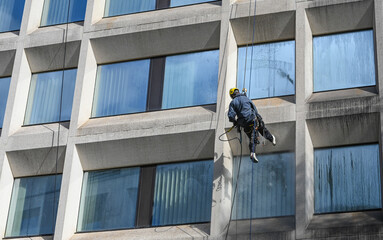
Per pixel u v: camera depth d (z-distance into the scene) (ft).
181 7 92.94
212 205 76.89
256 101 83.46
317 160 79.82
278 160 81.56
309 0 84.12
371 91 80.02
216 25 87.30
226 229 77.15
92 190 86.53
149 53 91.76
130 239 79.77
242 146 81.76
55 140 86.48
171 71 90.68
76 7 98.58
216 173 78.54
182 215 82.12
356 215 74.74
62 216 81.76
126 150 85.05
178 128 82.58
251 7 85.97
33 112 93.20
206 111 84.53
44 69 95.40
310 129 78.84
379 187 76.69
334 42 85.40
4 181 87.81
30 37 94.53
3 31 99.81
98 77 92.73
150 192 84.69
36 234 86.22
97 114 90.33
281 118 78.95
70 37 92.43
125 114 89.25
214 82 88.17
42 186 89.10
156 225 82.53
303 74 80.43
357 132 77.97
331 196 77.56
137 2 95.81
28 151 87.20
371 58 83.25
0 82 96.68
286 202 79.00
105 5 96.73
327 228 71.82
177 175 84.64
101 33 91.50
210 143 82.17
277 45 87.20
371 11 82.38
